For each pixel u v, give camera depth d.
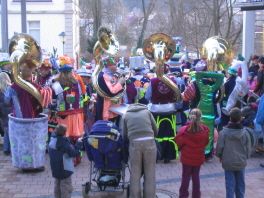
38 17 27.98
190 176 5.31
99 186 5.42
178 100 6.95
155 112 6.91
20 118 6.12
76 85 6.72
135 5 40.81
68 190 5.05
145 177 5.01
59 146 4.90
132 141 4.96
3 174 6.41
